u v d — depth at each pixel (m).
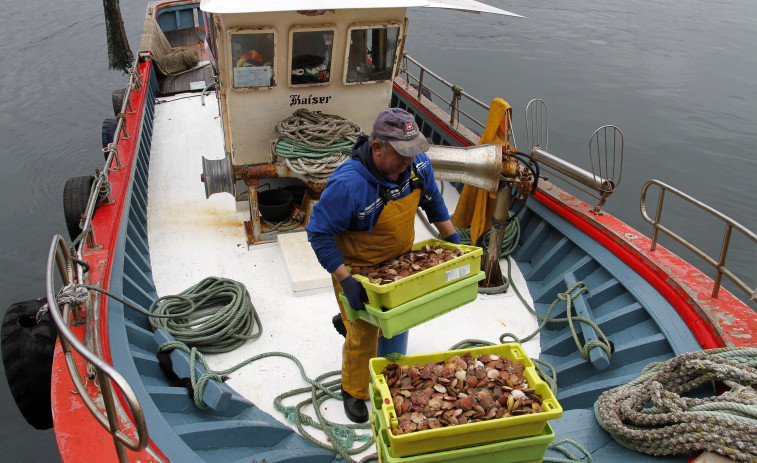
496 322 4.61
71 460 2.50
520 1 26.19
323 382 3.90
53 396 2.87
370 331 3.11
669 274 3.88
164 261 5.20
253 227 5.34
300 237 5.32
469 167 4.30
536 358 4.25
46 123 14.73
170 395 3.33
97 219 4.60
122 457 2.29
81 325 3.36
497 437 2.30
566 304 4.50
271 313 4.59
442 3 4.88
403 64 8.56
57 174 12.34
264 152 5.20
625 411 2.98
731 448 2.55
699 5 25.61
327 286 4.81
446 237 3.18
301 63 4.85
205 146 7.52
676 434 2.70
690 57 19.45
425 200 3.00
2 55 19.50
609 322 3.99
